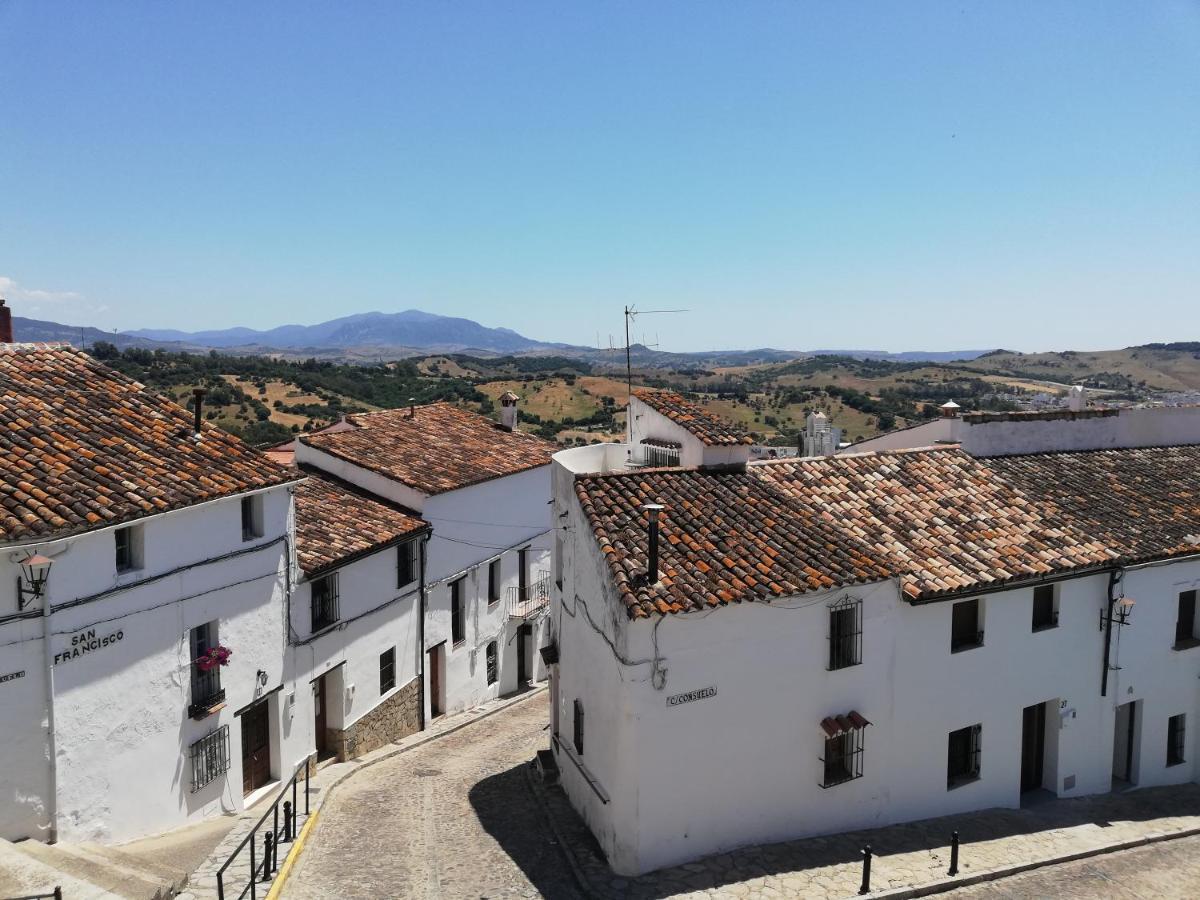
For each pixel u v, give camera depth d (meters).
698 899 13.84
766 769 15.73
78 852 13.44
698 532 16.75
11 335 19.27
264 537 18.62
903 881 14.66
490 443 33.06
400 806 18.61
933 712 17.41
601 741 15.97
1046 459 24.44
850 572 16.23
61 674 13.81
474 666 29.23
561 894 14.15
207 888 13.29
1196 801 20.02
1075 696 19.45
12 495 13.84
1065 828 17.67
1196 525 21.62
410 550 25.41
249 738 18.81
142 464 16.55
